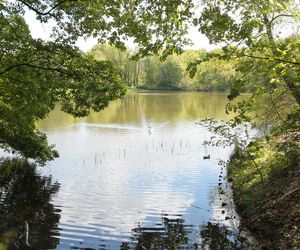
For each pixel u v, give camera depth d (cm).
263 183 1566
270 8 838
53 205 1702
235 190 1802
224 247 1252
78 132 3894
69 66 1363
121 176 2219
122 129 4081
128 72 12588
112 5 1131
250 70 684
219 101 7156
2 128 1975
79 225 1464
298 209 1218
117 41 1202
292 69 662
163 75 12344
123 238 1341
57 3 1212
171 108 6147
